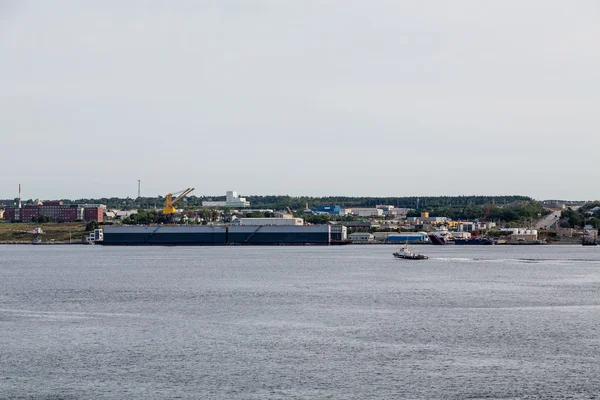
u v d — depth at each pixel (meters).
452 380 139.75
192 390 133.62
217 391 133.12
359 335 180.75
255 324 196.75
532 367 148.75
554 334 182.00
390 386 136.00
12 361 153.50
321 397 129.88
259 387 135.50
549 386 136.12
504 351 162.50
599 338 176.88
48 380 139.75
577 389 134.38
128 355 159.00
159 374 143.75
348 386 136.00
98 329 189.62
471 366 149.62
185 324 197.00
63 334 182.50
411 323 198.12
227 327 192.12
